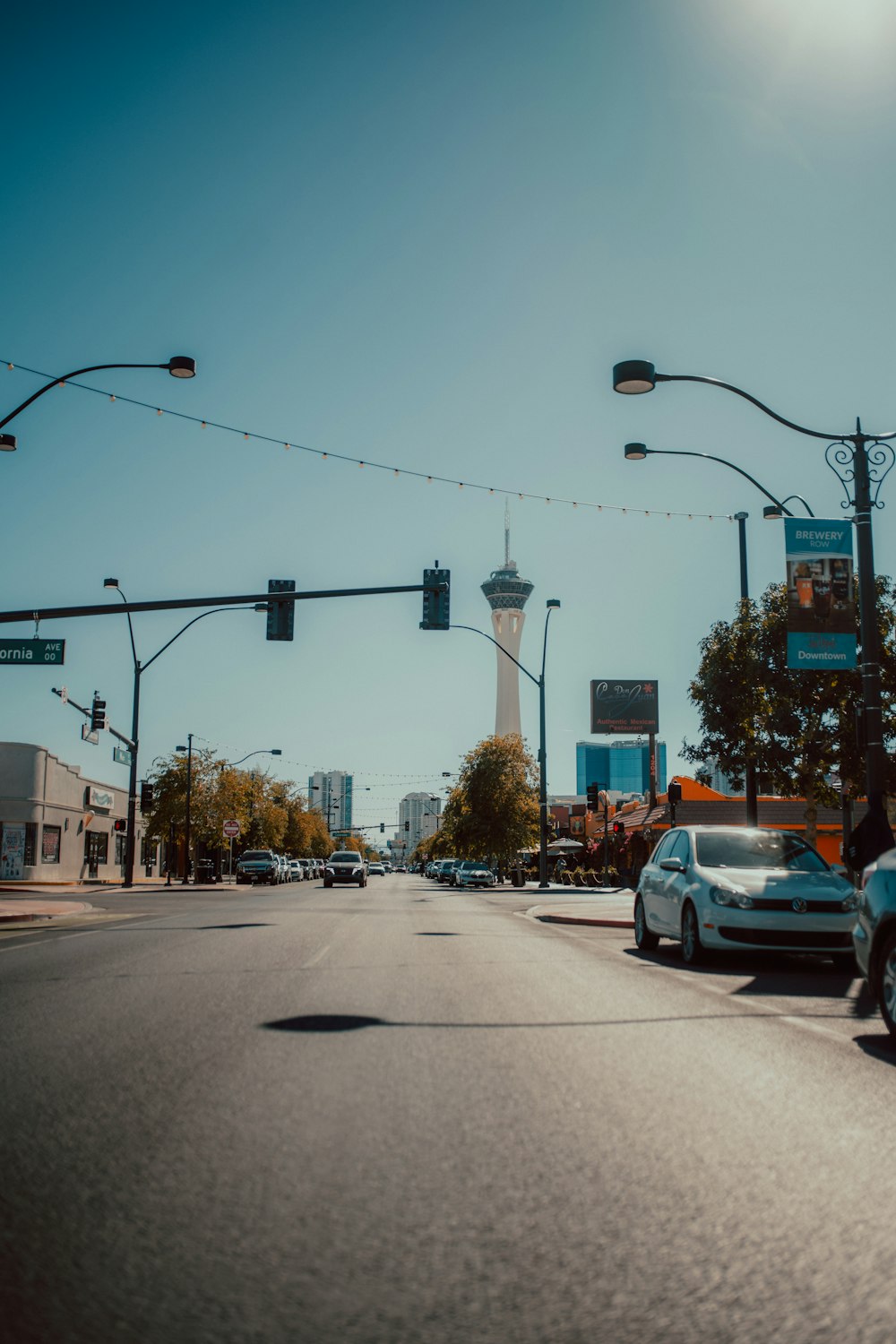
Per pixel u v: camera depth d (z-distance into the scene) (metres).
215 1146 5.32
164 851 84.06
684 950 13.89
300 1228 4.23
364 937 17.16
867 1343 3.32
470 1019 9.01
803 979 12.31
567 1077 6.84
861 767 23.81
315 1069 7.02
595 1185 4.76
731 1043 8.06
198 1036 8.17
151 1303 3.57
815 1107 6.17
